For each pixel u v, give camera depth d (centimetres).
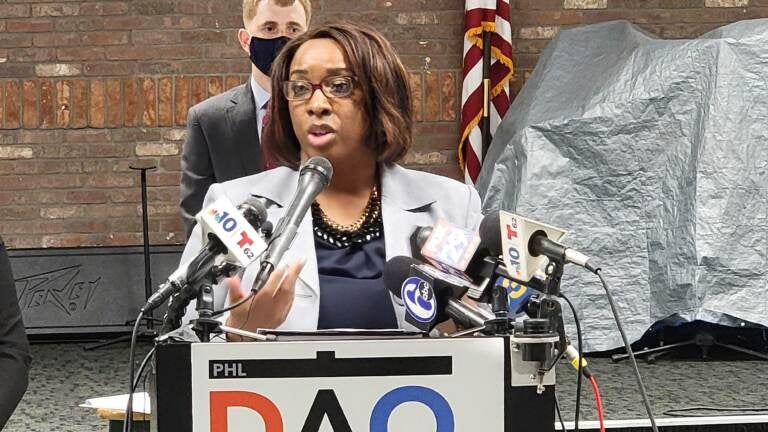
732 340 655
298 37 262
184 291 204
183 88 795
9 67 792
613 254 649
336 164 264
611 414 468
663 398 507
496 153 709
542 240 202
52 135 795
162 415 190
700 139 642
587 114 661
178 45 795
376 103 260
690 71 651
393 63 262
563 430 226
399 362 194
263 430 192
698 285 630
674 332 662
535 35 805
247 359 191
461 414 195
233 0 796
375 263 264
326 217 267
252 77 527
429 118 803
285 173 269
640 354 624
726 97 643
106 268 782
